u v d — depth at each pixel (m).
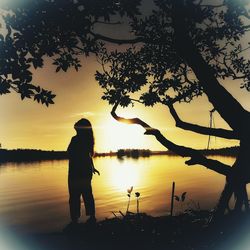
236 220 3.26
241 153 3.43
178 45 3.55
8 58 2.96
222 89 3.49
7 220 4.55
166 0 3.63
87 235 3.40
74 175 4.12
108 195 6.80
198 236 3.15
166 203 5.69
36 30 2.97
